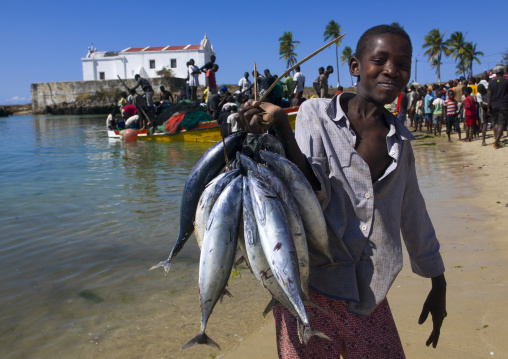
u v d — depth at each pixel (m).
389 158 1.93
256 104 1.71
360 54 1.95
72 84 55.31
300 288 1.58
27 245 5.30
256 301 3.77
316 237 1.77
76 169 11.60
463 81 17.97
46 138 22.00
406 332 3.15
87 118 46.44
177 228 5.93
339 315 1.88
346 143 1.87
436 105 16.81
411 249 2.18
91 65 64.06
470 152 12.12
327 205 1.87
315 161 1.84
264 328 3.33
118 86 54.53
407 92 16.89
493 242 4.82
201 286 1.63
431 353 2.89
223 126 2.01
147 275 4.35
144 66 62.84
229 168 1.79
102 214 6.74
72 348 3.11
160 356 2.99
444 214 6.06
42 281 4.24
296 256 1.59
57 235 5.68
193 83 21.64
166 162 12.81
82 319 3.51
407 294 3.74
